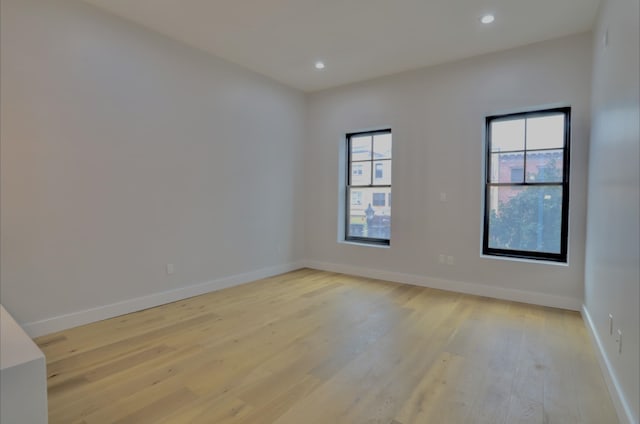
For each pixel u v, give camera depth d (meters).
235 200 4.50
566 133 3.69
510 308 3.61
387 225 5.03
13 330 1.68
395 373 2.28
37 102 2.80
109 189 3.26
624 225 1.91
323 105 5.43
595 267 2.78
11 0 2.65
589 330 2.91
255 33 3.58
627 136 1.90
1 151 2.64
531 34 3.51
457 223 4.26
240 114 4.52
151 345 2.68
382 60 4.24
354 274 5.16
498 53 3.93
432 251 4.45
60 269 2.96
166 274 3.75
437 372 2.29
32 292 2.81
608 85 2.47
